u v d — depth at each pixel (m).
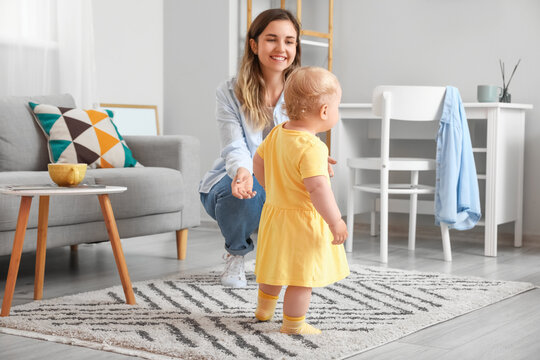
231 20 4.13
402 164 3.11
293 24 2.28
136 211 2.76
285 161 1.71
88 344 1.70
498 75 3.76
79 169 2.12
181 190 2.98
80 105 3.55
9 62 3.29
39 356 1.62
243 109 2.29
